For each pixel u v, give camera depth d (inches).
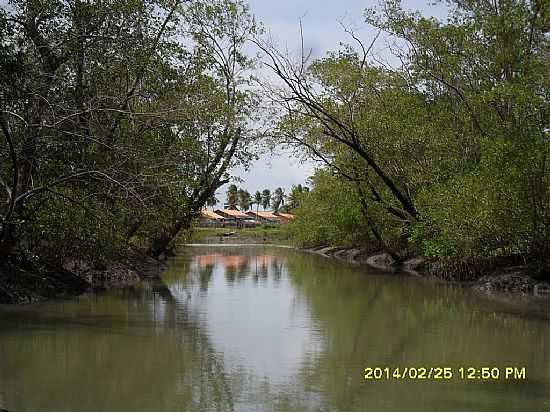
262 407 385.1
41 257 893.8
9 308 747.4
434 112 1216.2
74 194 812.0
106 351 532.7
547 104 919.7
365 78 1218.0
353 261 1872.5
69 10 792.9
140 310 763.4
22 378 447.2
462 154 1168.2
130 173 769.6
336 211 1761.8
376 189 1382.9
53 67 773.3
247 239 3826.3
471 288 1053.8
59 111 762.2
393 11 1219.2
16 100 729.0
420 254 1510.8
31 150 758.5
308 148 1290.6
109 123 822.5
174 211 967.6
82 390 418.6
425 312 776.9
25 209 790.5
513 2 1018.1
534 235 947.3
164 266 1459.2
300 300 886.4
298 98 1222.3
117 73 855.7
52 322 666.2
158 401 395.5
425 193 1136.8
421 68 1206.3
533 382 445.1
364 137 1230.9
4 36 723.4
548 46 1039.0
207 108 1052.5
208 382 440.1
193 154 987.9
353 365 491.8
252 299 892.0
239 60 1294.3
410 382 442.9
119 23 829.8
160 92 910.4
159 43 911.0
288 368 479.8
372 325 677.3
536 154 891.4
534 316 746.8
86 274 1045.8
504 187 911.7
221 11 1277.1
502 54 1014.4
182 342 571.5
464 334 626.5
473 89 1105.4
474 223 959.0
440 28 1139.9
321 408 384.2
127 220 964.0
